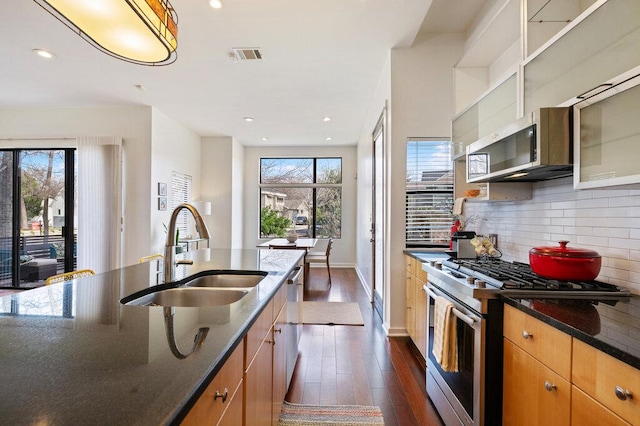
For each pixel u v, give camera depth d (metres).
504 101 1.90
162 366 0.67
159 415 0.50
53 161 4.78
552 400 1.09
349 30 2.73
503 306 1.41
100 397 0.55
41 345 0.77
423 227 3.13
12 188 4.79
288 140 6.73
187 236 5.73
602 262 1.53
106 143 4.45
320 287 5.27
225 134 6.26
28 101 4.34
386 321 3.26
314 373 2.39
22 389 0.57
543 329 1.14
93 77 3.59
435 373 1.95
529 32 1.72
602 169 1.18
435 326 1.84
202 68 3.39
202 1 2.33
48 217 4.78
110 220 4.46
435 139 3.10
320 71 3.49
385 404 2.00
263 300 1.22
